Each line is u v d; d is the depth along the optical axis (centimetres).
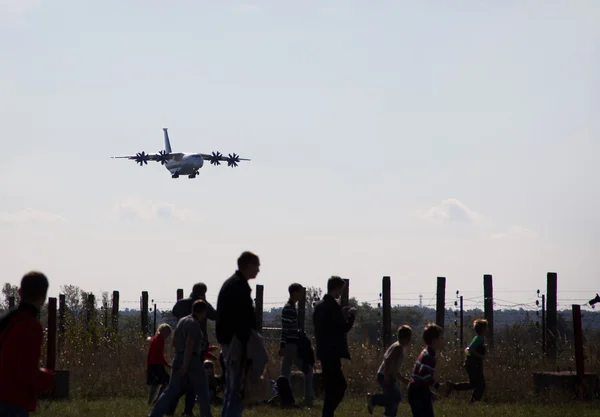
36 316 2712
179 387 4622
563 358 8100
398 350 4519
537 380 6781
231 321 3806
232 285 3841
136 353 8788
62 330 10894
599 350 8088
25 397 2636
